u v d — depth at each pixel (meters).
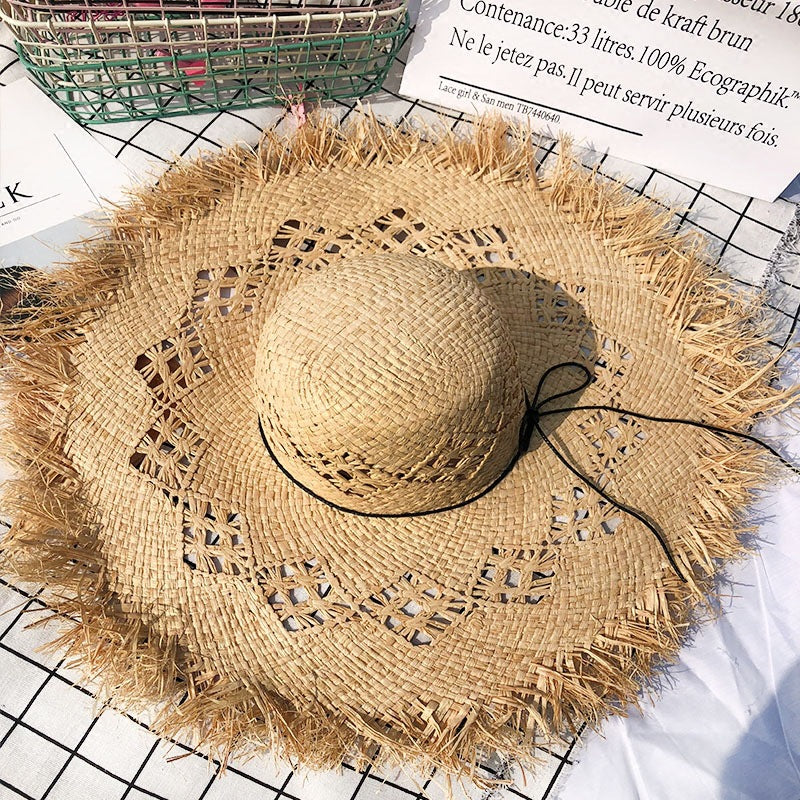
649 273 0.76
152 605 0.65
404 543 0.66
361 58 0.83
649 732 0.71
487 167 0.78
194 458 0.67
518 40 0.80
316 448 0.54
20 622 0.71
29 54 0.77
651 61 0.78
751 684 0.73
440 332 0.53
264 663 0.64
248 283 0.72
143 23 0.71
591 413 0.70
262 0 0.80
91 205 0.83
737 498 0.72
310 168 0.77
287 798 0.68
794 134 0.80
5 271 0.79
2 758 0.67
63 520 0.65
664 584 0.68
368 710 0.63
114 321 0.71
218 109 0.87
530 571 0.66
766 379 0.77
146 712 0.69
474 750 0.65
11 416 0.70
